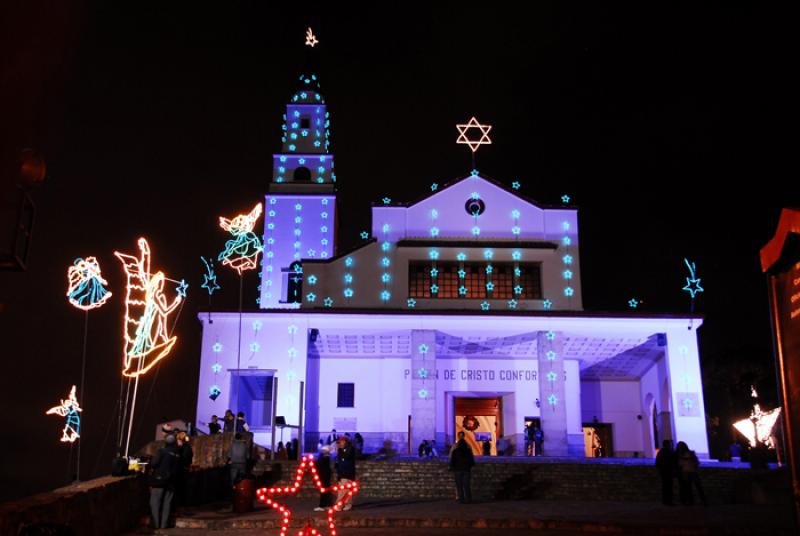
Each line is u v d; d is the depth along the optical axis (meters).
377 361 31.58
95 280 26.36
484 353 31.53
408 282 30.62
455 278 30.91
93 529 12.30
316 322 27.62
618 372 33.25
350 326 27.77
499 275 30.98
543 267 30.92
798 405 6.51
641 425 33.06
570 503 19.33
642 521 15.55
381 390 31.22
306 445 30.28
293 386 26.88
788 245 6.39
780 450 27.69
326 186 36.97
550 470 21.50
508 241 31.19
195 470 18.31
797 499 6.48
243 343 27.20
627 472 21.38
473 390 31.52
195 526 15.13
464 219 31.41
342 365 31.53
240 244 27.73
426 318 27.89
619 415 33.25
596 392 33.50
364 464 21.59
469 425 31.86
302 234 36.03
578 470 21.48
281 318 27.48
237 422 23.88
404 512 16.81
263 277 35.41
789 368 6.67
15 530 9.41
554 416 27.34
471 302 30.44
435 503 19.05
